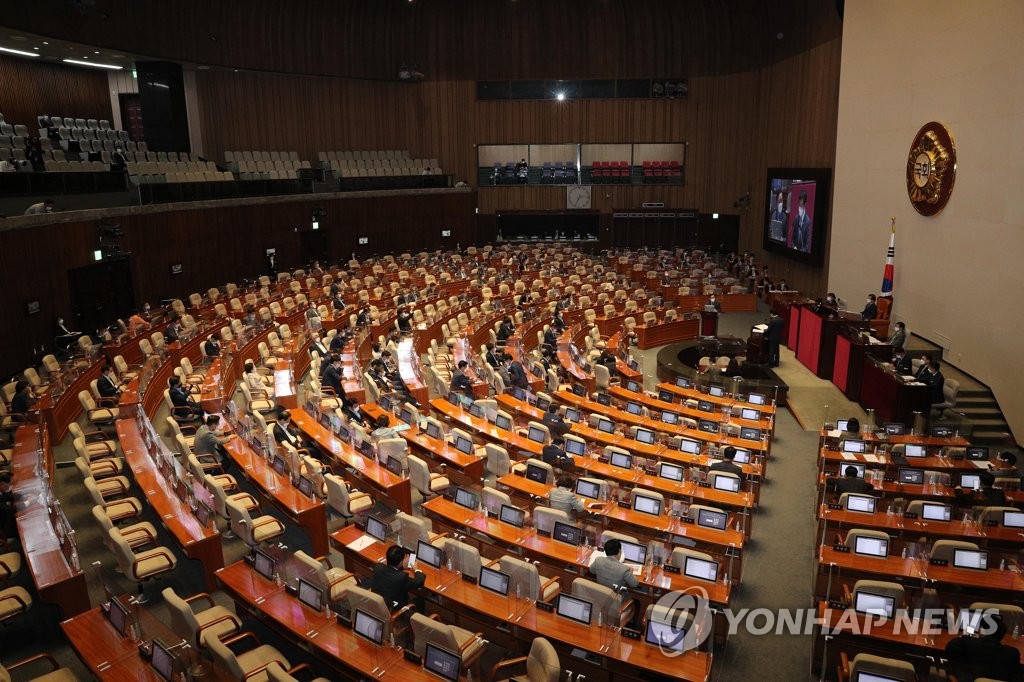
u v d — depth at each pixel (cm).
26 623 977
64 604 933
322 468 1297
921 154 2169
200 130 3841
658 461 1438
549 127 4388
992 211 1833
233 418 1545
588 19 4256
